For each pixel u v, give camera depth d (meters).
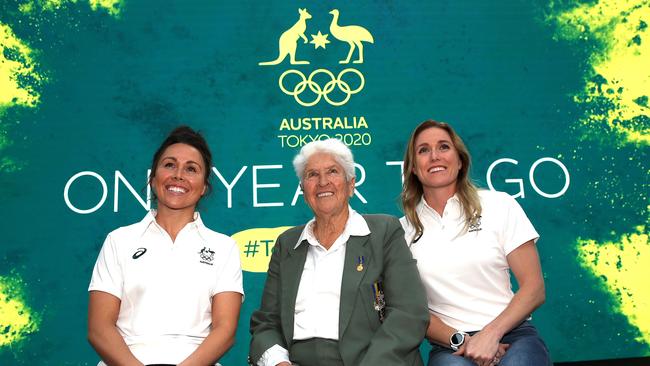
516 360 2.47
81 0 3.92
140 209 3.79
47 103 3.83
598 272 3.77
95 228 3.75
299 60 3.96
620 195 3.85
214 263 2.68
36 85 3.83
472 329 2.71
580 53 3.96
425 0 4.01
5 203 3.72
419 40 3.98
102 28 3.91
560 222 3.80
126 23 3.93
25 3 3.89
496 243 2.77
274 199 3.84
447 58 3.96
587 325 3.72
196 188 2.71
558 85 3.94
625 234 3.80
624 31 3.97
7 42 3.85
